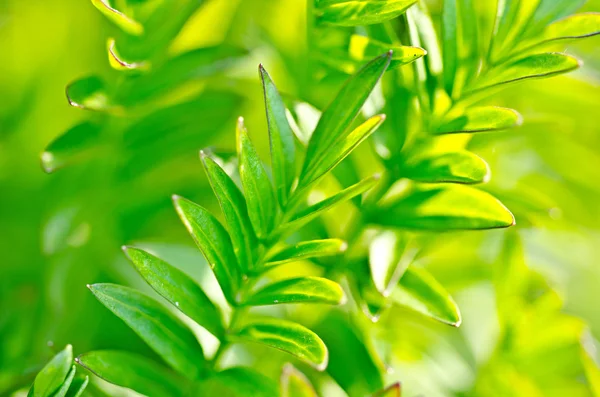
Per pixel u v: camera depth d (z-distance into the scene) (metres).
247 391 0.32
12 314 0.37
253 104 0.38
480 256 0.39
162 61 0.36
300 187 0.32
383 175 0.34
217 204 0.38
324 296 0.31
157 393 0.33
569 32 0.33
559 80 0.37
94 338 0.37
